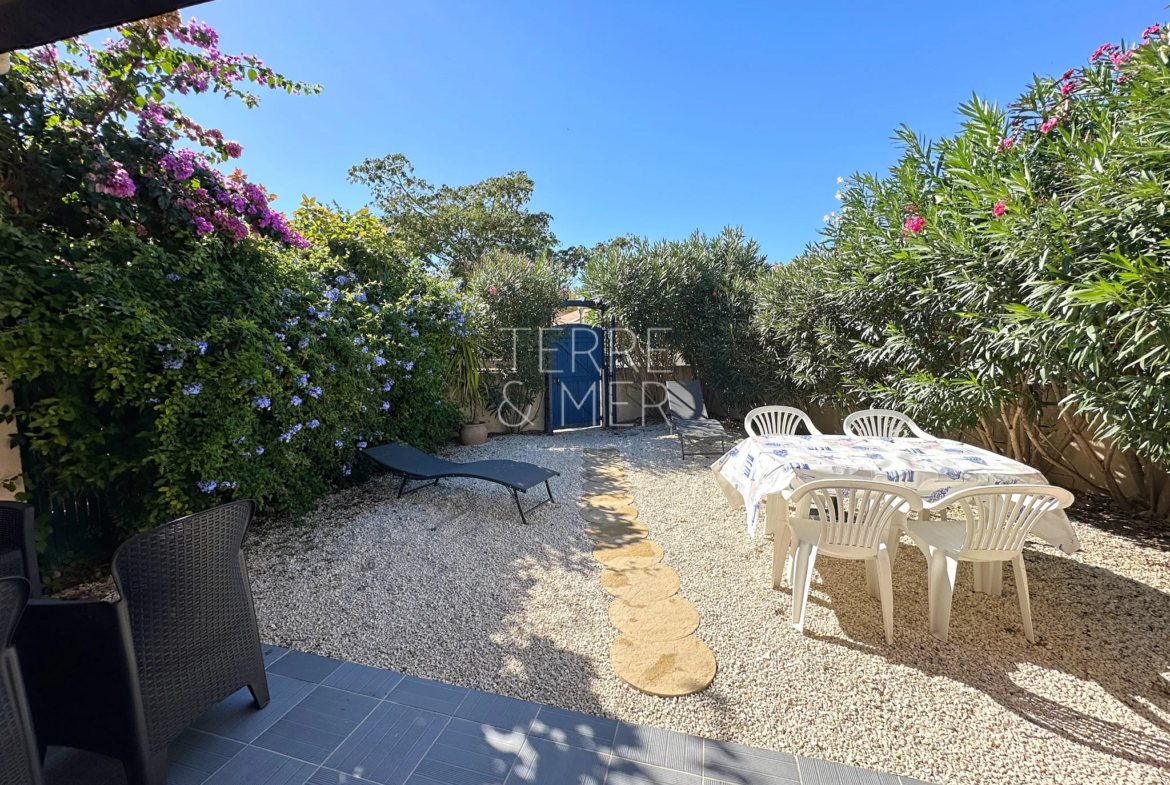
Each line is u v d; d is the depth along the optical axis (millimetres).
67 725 1417
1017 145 3680
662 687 1972
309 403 3770
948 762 1621
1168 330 2426
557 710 1847
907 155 4457
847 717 1824
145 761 1382
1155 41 2924
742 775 1562
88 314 2363
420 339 5441
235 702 1855
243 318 3104
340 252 5176
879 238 4375
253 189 3604
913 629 2395
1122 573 2922
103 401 2682
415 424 5438
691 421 6367
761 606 2604
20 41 1649
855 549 2301
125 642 1337
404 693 1932
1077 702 1900
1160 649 2217
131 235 2768
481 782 1521
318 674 2043
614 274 7801
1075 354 2824
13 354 2225
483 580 2896
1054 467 4367
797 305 5520
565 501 4309
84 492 2852
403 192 19578
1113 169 2779
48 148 2719
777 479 2551
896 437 3541
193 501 3027
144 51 2943
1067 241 3002
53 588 2779
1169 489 3693
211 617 1601
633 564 3096
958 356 4090
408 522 3781
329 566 3066
